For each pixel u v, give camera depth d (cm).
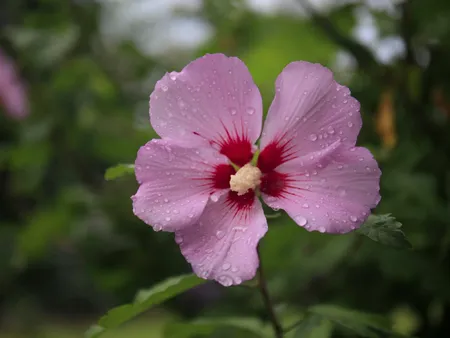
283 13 56
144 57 67
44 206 73
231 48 59
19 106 69
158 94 29
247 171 29
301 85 29
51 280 103
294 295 50
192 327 37
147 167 29
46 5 69
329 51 55
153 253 57
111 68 70
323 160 28
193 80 29
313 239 46
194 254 28
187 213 29
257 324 38
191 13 66
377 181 28
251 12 58
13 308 102
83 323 114
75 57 68
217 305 52
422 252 44
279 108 29
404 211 44
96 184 67
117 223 58
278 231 43
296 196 28
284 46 56
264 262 46
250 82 29
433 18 49
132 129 63
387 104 45
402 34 46
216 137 30
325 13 52
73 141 66
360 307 48
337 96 29
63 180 69
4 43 72
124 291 57
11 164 70
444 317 47
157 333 98
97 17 69
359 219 27
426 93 46
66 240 67
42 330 109
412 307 49
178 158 29
